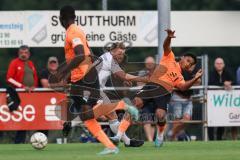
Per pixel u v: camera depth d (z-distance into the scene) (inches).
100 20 1774.1
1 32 1756.9
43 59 3208.7
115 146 1144.8
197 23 1815.9
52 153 1184.8
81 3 3380.9
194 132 1652.3
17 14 1759.4
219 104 1626.5
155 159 1040.2
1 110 1579.7
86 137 1581.0
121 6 3385.8
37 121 1585.9
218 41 1820.9
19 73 1578.5
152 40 1782.7
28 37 1761.8
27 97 1581.0
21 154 1171.3
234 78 1676.9
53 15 1765.5
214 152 1173.1
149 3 3393.2
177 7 3331.7
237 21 1819.6
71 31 1120.8
